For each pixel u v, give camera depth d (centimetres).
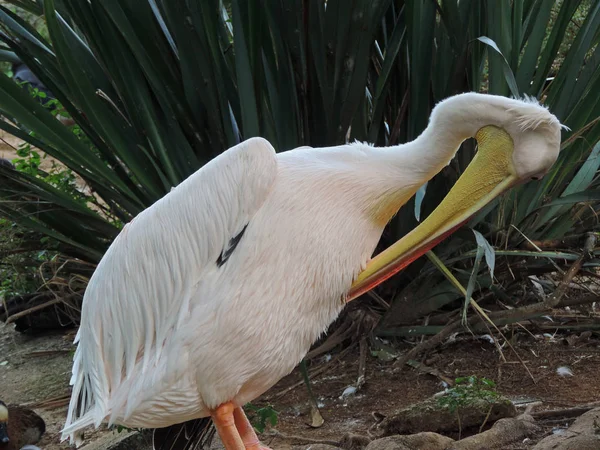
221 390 270
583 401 396
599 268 506
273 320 265
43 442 432
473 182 270
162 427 304
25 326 602
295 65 463
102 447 398
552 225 487
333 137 471
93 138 517
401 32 456
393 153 272
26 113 454
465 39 449
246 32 434
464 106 262
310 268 265
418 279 474
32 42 498
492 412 366
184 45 452
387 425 377
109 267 279
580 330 484
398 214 476
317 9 436
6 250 548
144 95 472
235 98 479
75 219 532
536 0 496
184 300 266
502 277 492
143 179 492
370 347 491
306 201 265
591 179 476
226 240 264
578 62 468
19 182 505
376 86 487
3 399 490
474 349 479
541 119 256
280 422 419
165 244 269
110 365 279
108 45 466
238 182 262
